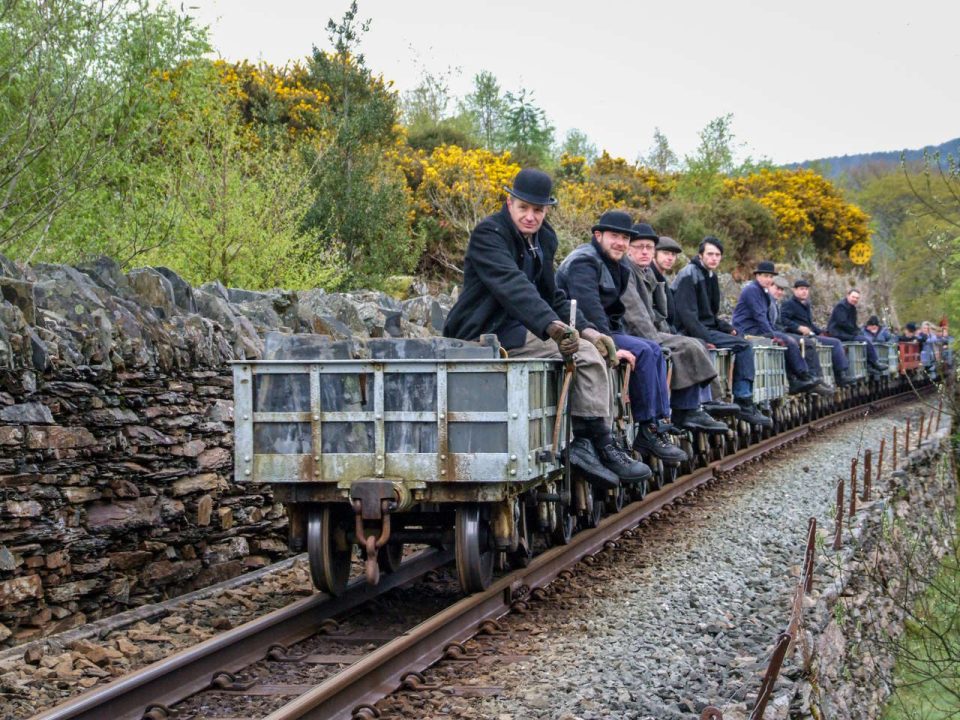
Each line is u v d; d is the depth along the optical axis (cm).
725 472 1448
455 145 2970
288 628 654
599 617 704
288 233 1499
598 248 952
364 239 1934
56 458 686
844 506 1177
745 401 1477
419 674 563
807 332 2083
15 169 1055
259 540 902
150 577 765
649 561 884
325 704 495
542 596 754
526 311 728
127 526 739
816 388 2014
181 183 1388
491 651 623
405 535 722
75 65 1066
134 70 1153
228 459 866
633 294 1053
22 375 661
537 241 798
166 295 852
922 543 1201
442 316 1480
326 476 662
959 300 1413
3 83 1048
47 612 672
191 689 548
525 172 757
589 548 909
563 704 522
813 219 4697
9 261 725
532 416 668
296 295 1106
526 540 765
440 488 664
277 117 2061
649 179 4097
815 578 852
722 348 1378
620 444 842
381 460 654
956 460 1853
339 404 662
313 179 1864
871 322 3194
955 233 1272
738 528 1037
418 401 658
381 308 1340
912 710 870
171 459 798
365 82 2202
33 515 665
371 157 2028
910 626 1024
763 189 4672
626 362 903
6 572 644
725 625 684
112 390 739
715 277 1416
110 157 1159
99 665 610
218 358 867
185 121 1454
